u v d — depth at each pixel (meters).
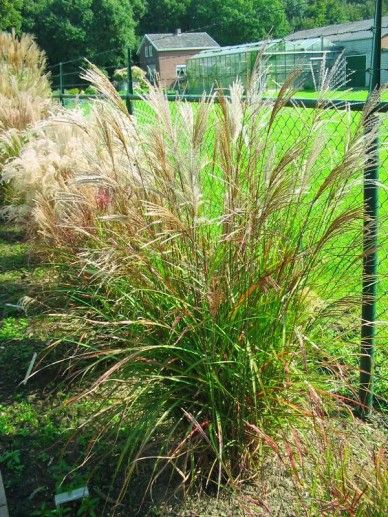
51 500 3.20
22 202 6.95
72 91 17.16
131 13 53.88
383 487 2.40
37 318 4.38
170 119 2.96
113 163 3.11
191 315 2.92
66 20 50.88
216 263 2.98
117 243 3.21
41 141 5.98
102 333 3.61
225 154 2.93
